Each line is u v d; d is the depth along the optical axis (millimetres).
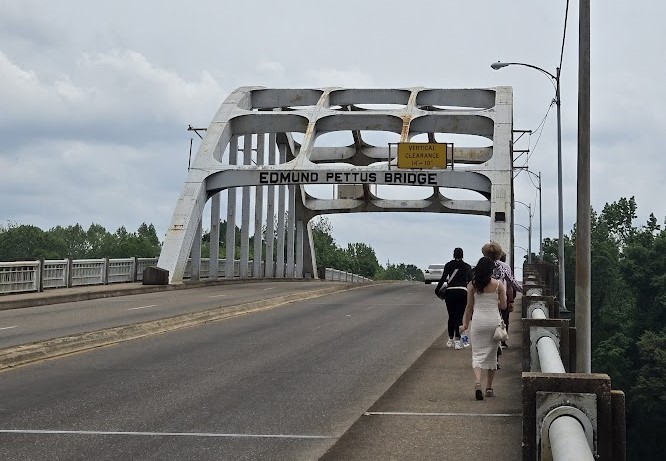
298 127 48562
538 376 4891
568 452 3949
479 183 43781
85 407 10680
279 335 19625
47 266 32344
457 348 16828
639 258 74500
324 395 11727
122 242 156375
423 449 8508
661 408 53844
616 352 67312
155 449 8539
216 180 44875
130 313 24188
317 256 144125
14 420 9852
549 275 29984
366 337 19344
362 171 43469
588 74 12945
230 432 9367
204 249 127875
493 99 51469
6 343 16484
